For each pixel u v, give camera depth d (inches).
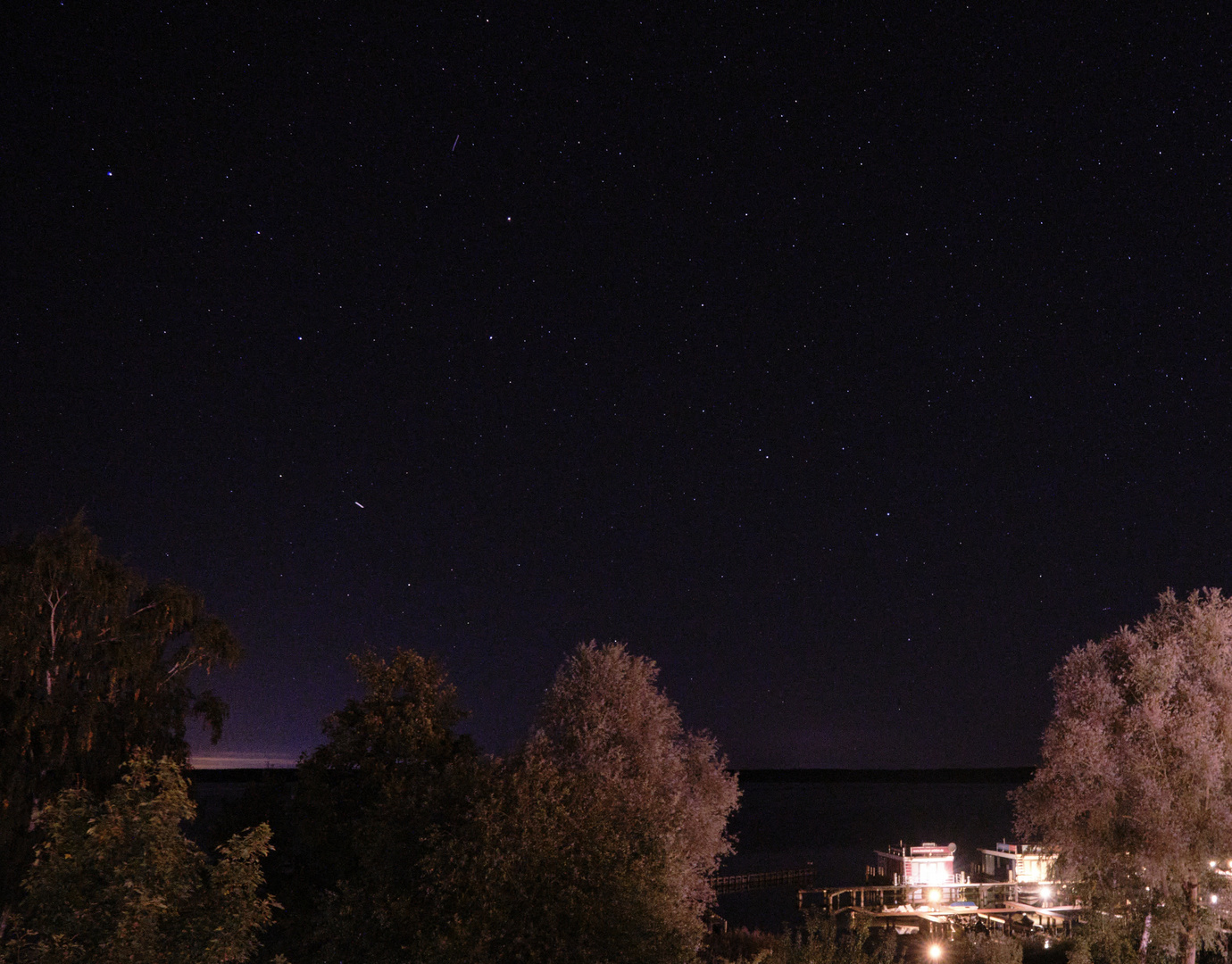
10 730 1096.2
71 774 1103.6
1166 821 1008.2
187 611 1235.9
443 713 952.9
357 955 697.0
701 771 1264.8
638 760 1149.1
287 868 950.4
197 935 430.9
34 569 1154.7
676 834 1017.5
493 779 761.6
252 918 453.1
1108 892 1071.0
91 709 1124.5
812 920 936.9
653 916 693.9
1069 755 1059.9
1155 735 1048.2
